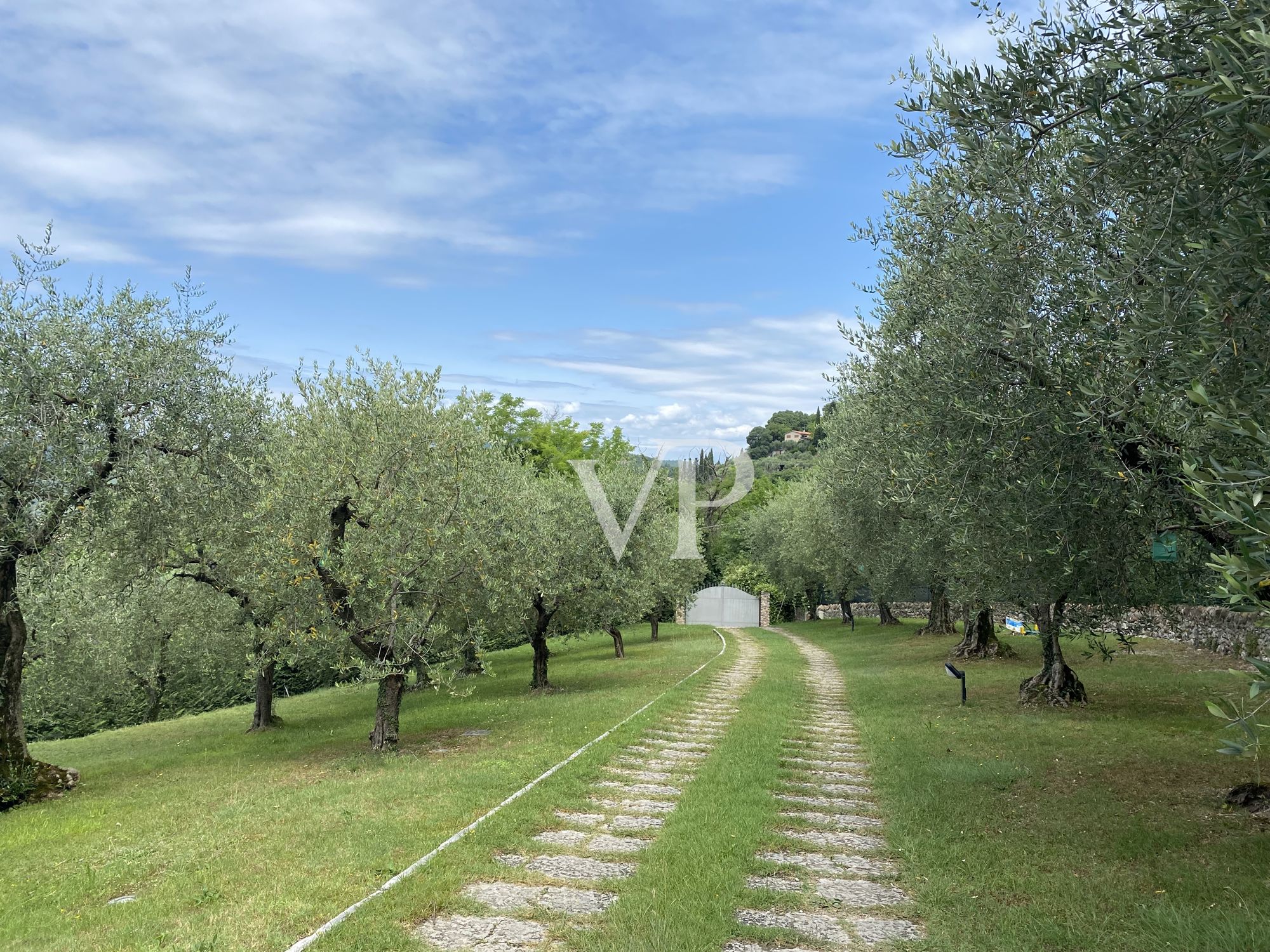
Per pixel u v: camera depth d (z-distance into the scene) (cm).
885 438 1020
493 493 1691
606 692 2005
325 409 1517
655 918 592
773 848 784
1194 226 541
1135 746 1119
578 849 771
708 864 711
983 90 641
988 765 1071
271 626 1582
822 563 3484
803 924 601
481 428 1806
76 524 1231
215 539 1552
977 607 2081
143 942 565
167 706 2998
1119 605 994
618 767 1131
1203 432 606
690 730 1442
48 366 1170
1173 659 1870
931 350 848
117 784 1307
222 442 1377
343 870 706
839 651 3100
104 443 1211
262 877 700
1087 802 875
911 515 1664
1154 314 554
